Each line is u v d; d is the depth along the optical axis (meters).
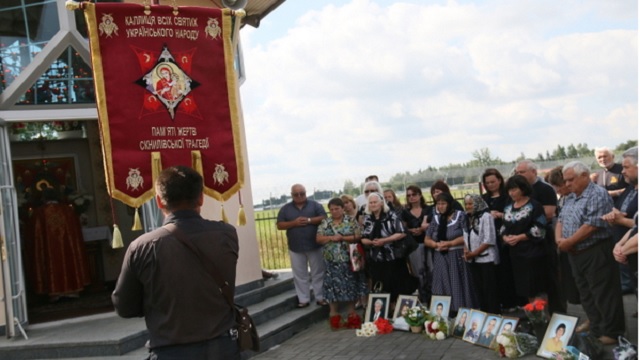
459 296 7.91
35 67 7.76
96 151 11.95
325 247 8.83
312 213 9.40
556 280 7.29
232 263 3.43
